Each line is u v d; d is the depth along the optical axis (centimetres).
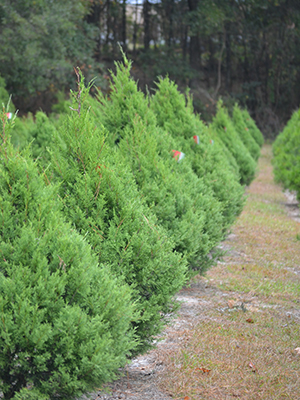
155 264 356
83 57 2122
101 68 2270
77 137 384
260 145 2356
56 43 1806
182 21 3156
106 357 271
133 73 2981
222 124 1366
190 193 555
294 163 1269
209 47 3741
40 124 888
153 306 363
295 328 486
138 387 362
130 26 3491
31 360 277
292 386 366
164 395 350
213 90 3297
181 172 584
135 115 565
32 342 264
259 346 438
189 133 722
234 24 3403
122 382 370
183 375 378
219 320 506
